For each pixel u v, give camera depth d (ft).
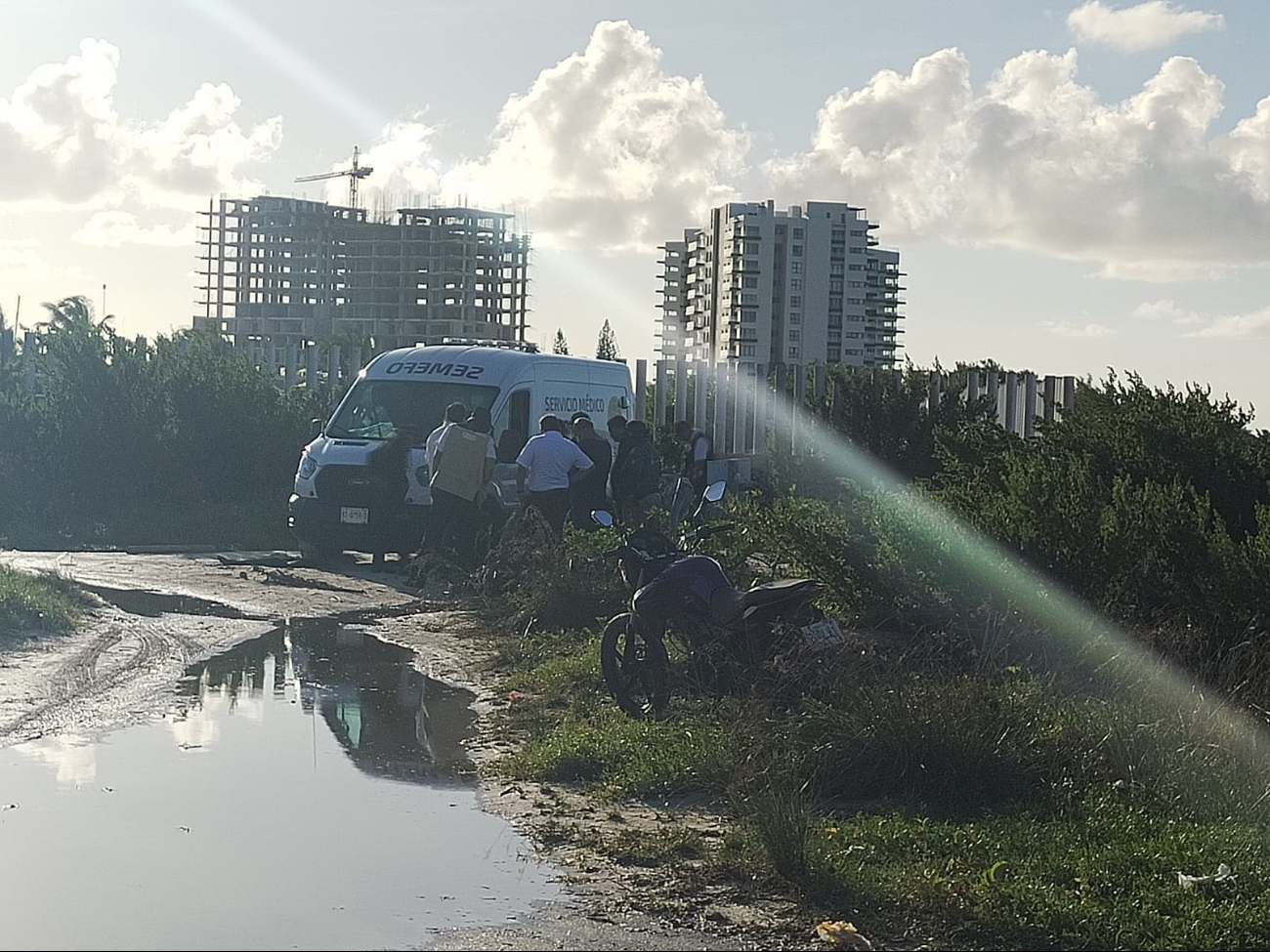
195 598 50.85
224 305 359.25
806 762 26.71
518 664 39.58
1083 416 44.60
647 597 32.71
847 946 19.04
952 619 37.60
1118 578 36.01
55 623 41.98
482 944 18.72
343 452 61.67
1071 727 28.48
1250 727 29.53
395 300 359.66
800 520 41.01
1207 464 41.27
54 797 25.05
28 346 85.05
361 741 30.27
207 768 27.43
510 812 25.26
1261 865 22.26
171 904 19.88
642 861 22.52
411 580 55.93
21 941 18.34
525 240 370.32
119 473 75.41
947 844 23.26
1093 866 21.93
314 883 21.01
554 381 67.21
